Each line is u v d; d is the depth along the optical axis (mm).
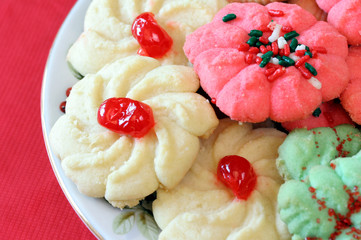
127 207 198
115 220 196
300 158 190
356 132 197
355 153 194
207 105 198
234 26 201
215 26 203
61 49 224
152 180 192
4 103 251
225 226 189
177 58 213
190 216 189
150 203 199
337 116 204
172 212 193
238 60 193
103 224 195
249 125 207
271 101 191
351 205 179
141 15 210
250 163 198
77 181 195
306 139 193
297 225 181
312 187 183
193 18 217
